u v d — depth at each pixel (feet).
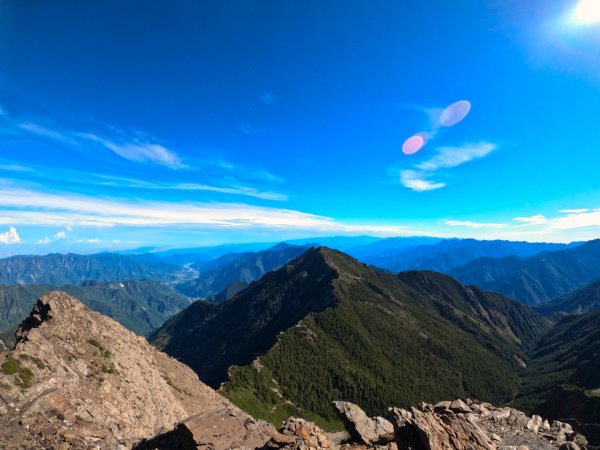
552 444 98.02
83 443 92.02
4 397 105.09
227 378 635.66
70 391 128.36
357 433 89.04
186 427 88.69
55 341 160.86
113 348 182.80
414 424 74.33
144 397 167.73
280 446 81.41
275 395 634.02
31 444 87.25
